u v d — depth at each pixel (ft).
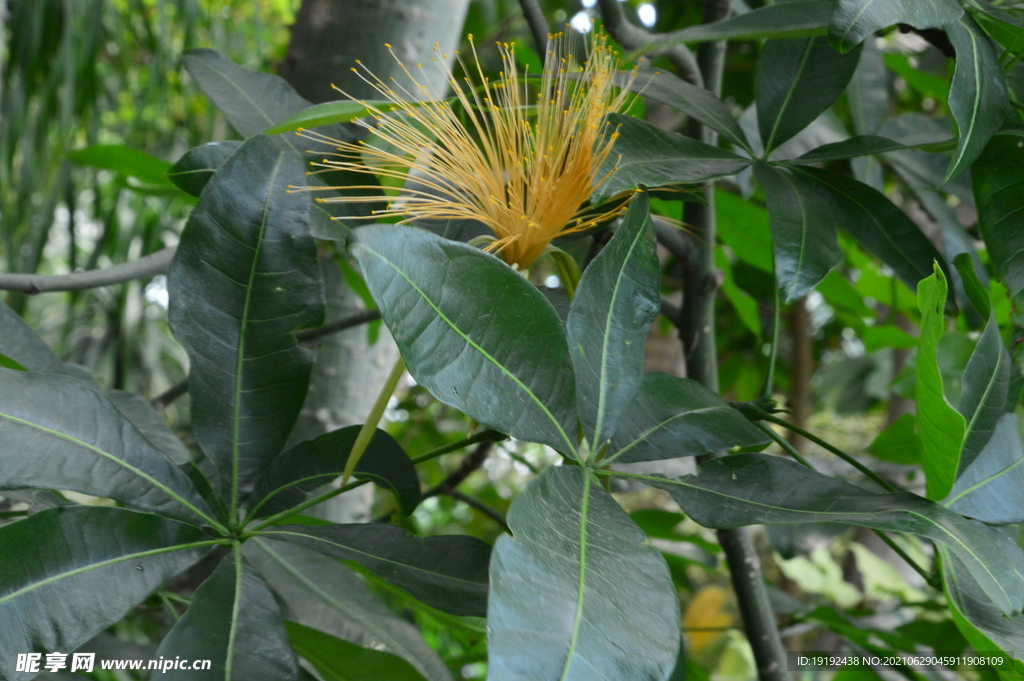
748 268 5.13
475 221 2.89
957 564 2.41
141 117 10.99
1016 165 2.63
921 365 2.30
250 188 2.50
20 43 8.49
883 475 3.81
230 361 2.48
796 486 2.35
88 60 8.58
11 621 2.23
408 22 3.58
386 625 2.62
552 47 2.79
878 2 2.37
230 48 11.87
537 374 2.27
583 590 2.05
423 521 9.86
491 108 2.67
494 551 2.03
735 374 7.57
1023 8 2.71
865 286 5.10
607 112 2.63
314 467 2.53
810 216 2.63
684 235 3.15
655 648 2.03
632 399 2.42
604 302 2.39
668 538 4.08
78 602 2.28
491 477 8.89
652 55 3.09
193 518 2.44
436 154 2.68
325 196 2.68
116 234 10.91
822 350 9.99
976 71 2.50
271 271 2.49
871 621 5.38
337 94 3.57
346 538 2.47
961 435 2.30
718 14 3.26
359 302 4.00
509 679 1.95
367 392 3.97
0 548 2.24
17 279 2.94
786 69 2.81
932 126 3.43
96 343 13.50
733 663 6.55
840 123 3.53
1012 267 2.60
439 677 2.57
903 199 5.45
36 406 2.36
